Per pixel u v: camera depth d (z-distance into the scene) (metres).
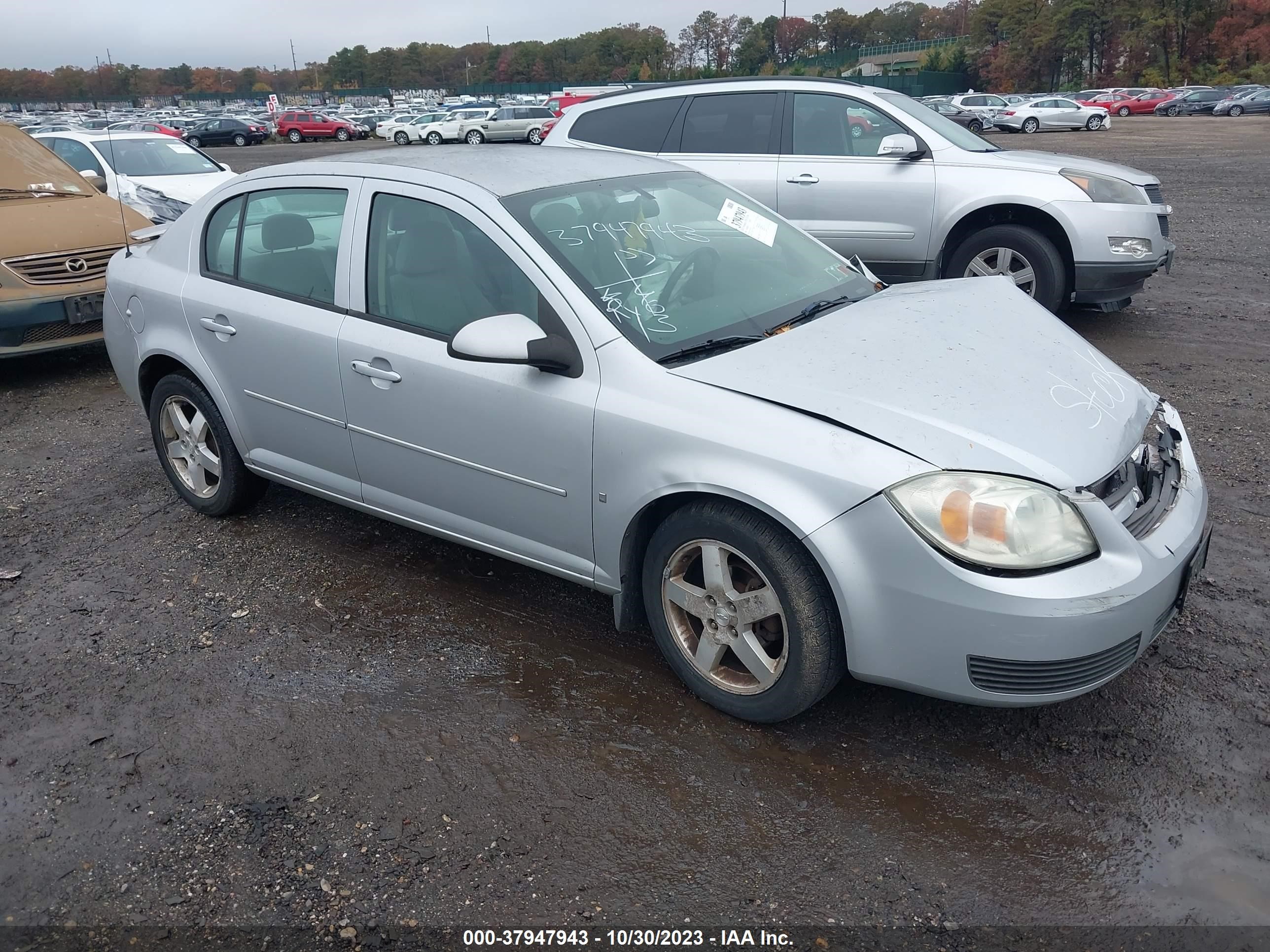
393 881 2.50
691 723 3.06
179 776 2.90
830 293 3.68
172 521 4.66
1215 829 2.57
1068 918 2.33
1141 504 2.84
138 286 4.46
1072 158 7.08
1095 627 2.51
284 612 3.80
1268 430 5.20
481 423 3.30
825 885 2.44
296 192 3.92
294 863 2.57
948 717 3.05
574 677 3.32
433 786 2.83
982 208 6.81
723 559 2.91
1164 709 3.03
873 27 150.25
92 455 5.61
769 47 148.25
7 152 7.74
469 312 3.36
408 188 3.55
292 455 4.06
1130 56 82.44
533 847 2.59
